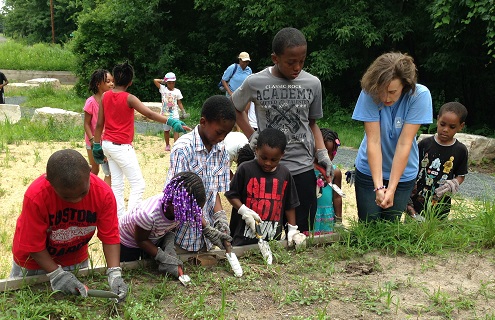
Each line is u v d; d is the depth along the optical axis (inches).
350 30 610.2
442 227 177.5
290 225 162.7
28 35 1951.3
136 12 788.0
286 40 149.3
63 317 111.8
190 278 135.7
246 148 190.9
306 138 164.2
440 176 187.8
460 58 555.8
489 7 456.4
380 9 617.9
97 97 261.1
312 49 715.4
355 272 146.6
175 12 855.1
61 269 117.5
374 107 153.3
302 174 164.6
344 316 121.9
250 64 848.3
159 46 824.3
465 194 314.0
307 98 161.6
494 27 465.4
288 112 160.7
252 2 683.4
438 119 186.4
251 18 694.5
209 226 144.3
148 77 826.2
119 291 119.2
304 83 161.5
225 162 151.8
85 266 136.3
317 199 182.2
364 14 612.1
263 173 155.8
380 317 122.0
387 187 160.7
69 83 1150.3
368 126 154.5
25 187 298.8
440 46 612.7
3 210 260.4
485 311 126.6
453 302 130.2
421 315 123.6
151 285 133.0
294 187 160.9
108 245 122.3
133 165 216.4
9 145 411.2
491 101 628.4
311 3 644.7
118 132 212.8
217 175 149.7
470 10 488.7
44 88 867.4
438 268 151.7
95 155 227.3
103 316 115.5
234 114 141.6
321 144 169.3
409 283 139.8
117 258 123.6
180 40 854.5
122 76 213.6
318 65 639.8
